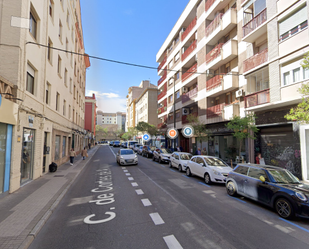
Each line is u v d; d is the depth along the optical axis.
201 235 4.31
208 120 19.17
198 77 21.62
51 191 7.93
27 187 8.49
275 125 12.02
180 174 12.65
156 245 3.89
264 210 6.01
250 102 13.05
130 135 60.66
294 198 5.15
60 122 16.44
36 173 10.51
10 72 7.79
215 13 19.50
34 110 9.66
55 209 6.12
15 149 7.70
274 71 11.39
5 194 7.12
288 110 11.10
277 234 4.39
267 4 11.97
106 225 4.87
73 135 24.81
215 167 9.83
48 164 12.82
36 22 10.53
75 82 25.08
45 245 3.96
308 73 9.75
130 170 14.10
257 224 4.94
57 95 15.98
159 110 38.00
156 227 4.72
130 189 8.53
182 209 6.00
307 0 9.72
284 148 11.57
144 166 16.36
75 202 6.82
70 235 4.37
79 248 3.82
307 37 9.70
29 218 5.13
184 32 26.27
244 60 14.08
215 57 18.20
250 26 13.41
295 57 10.27
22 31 8.23
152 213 5.66
